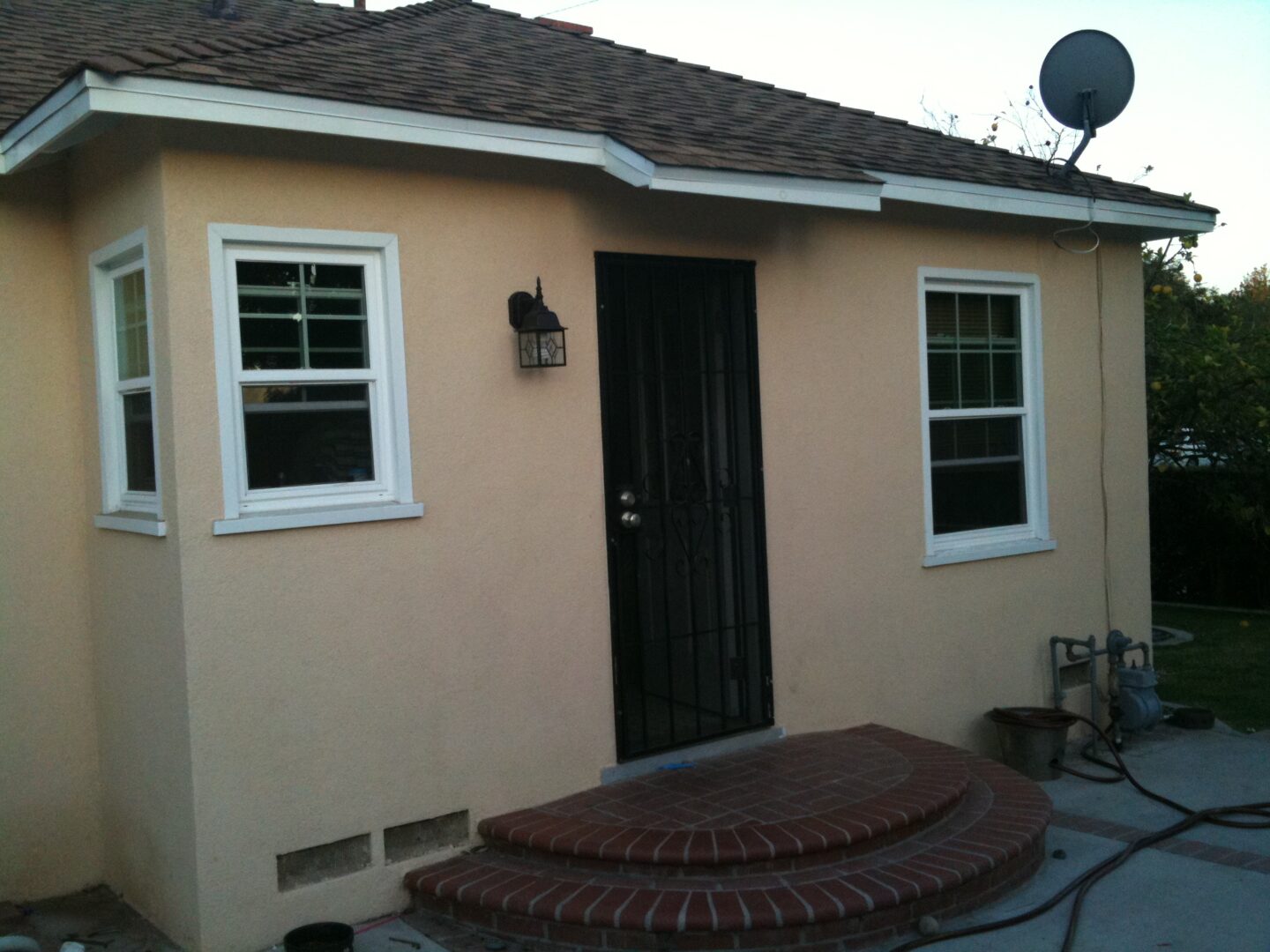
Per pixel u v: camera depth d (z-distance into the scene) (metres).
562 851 5.12
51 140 4.82
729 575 6.64
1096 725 7.61
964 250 7.66
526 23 9.25
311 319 5.18
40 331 5.70
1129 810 6.50
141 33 7.01
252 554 4.90
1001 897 5.22
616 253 6.05
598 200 6.00
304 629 5.02
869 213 7.15
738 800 5.56
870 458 7.15
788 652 6.72
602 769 5.94
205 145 4.80
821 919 4.64
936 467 7.64
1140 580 8.75
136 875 5.38
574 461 5.90
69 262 5.79
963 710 7.57
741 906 4.66
